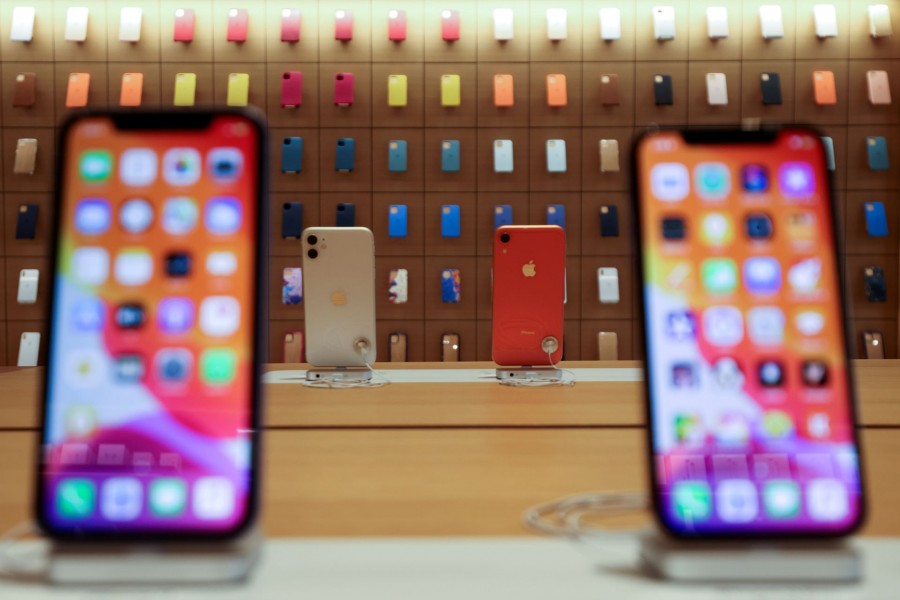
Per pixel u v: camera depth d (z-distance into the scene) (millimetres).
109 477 694
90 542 673
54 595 645
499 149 4844
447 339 4891
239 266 750
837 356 740
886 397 1868
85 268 747
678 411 728
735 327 749
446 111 4898
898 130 4895
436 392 1995
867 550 749
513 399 1846
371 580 680
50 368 719
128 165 762
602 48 4887
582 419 1536
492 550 758
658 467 708
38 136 4879
